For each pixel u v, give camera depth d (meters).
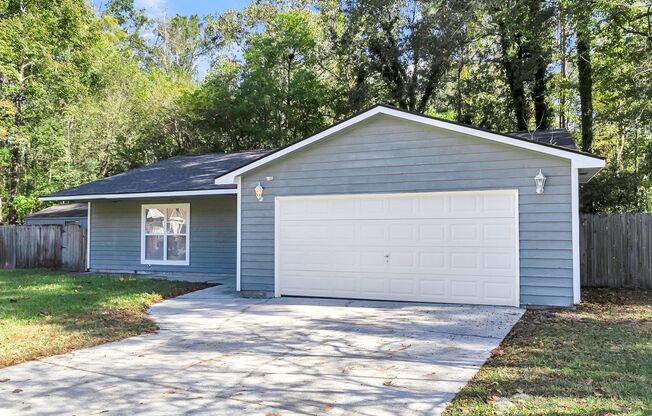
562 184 8.55
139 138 27.52
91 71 26.23
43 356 6.19
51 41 23.52
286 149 10.49
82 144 26.94
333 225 10.34
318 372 5.41
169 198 15.27
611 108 17.09
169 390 4.90
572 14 15.32
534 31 17.28
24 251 18.48
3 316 8.38
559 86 19.20
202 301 10.27
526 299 8.78
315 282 10.45
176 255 15.23
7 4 22.66
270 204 10.86
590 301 9.55
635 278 11.79
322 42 27.77
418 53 20.91
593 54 17.92
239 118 26.53
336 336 7.10
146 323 8.09
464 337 6.84
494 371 5.23
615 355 5.64
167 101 27.55
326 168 10.37
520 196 8.84
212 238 14.73
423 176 9.55
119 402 4.58
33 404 4.55
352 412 4.23
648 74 14.99
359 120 9.90
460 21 19.44
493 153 9.04
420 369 5.43
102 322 8.07
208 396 4.71
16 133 22.88
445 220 9.42
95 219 16.42
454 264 9.34
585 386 4.61
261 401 4.55
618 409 4.01
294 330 7.54
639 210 16.27
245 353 6.27
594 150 19.78
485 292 9.09
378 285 9.94
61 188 25.70
